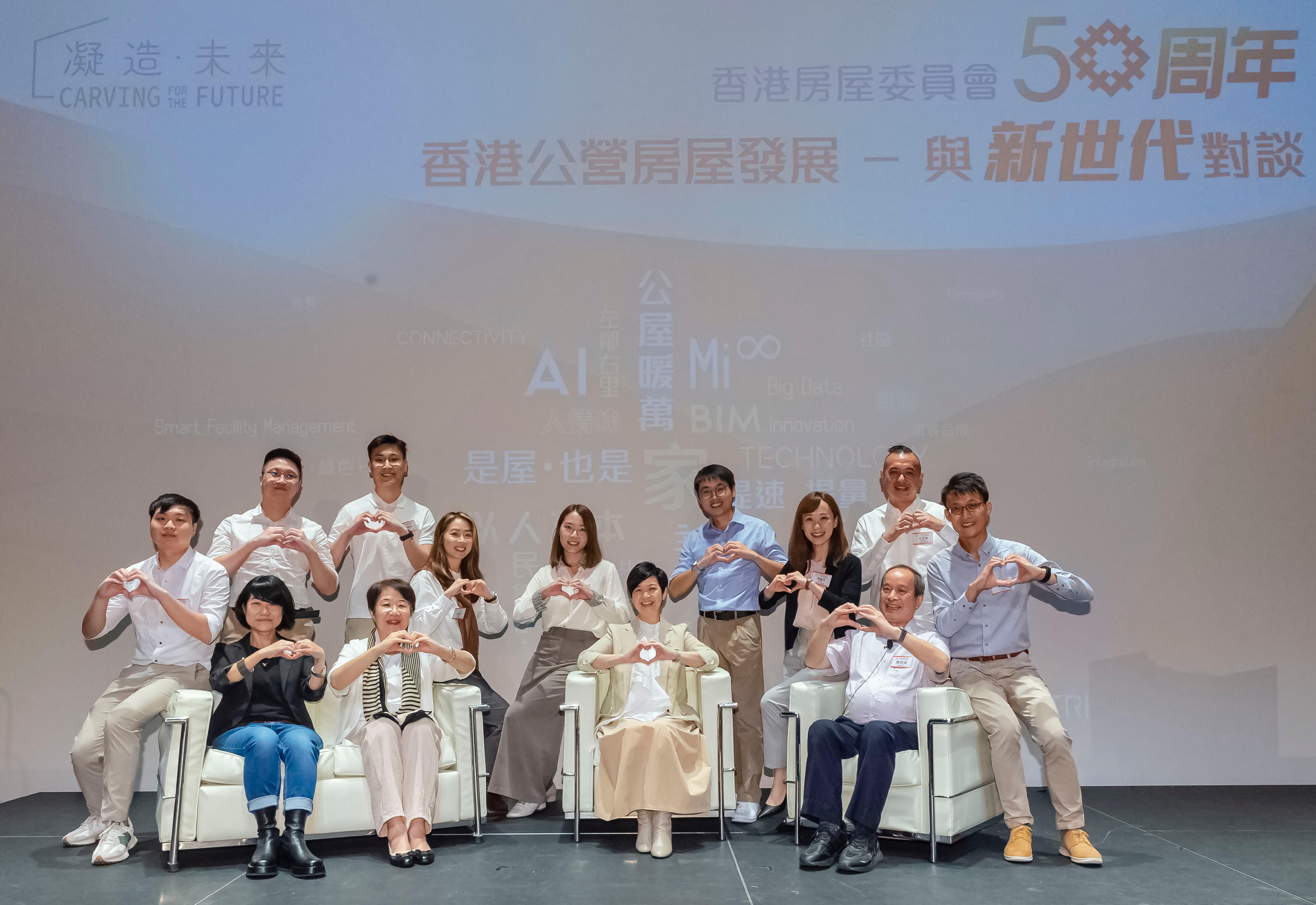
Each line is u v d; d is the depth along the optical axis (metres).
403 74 5.06
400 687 3.88
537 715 4.36
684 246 5.02
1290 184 5.00
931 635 3.86
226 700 3.77
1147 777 4.86
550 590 4.28
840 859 3.48
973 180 5.02
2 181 4.99
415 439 4.95
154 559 4.13
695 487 4.59
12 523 4.89
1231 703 4.87
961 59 5.05
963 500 3.88
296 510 4.91
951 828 3.54
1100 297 4.98
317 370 4.96
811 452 4.95
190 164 5.02
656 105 5.06
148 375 4.94
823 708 3.85
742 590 4.46
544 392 4.98
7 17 5.05
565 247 5.02
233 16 5.07
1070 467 4.93
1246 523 4.91
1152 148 5.02
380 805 3.59
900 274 5.00
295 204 5.01
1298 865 3.54
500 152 5.04
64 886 3.34
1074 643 4.89
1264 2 5.03
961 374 4.96
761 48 5.07
